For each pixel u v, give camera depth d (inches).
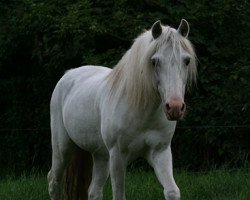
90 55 466.3
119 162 244.2
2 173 545.0
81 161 295.9
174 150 466.9
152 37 228.1
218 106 441.1
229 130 438.0
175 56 216.2
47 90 561.6
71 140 292.4
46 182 374.6
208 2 473.4
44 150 557.6
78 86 285.6
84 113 268.5
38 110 559.2
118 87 243.6
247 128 434.9
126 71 239.9
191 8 463.5
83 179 296.4
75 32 460.4
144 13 471.8
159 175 235.0
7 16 549.3
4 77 591.5
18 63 581.3
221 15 462.6
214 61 466.3
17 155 565.0
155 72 222.4
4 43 540.4
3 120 585.6
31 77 571.8
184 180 355.6
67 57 503.5
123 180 245.9
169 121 236.5
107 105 247.3
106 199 327.0
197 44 474.0
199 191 331.9
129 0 485.4
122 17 461.7
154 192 330.0
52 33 513.3
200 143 458.0
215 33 479.8
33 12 484.4
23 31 523.5
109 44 495.5
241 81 442.0
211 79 454.0
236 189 330.3
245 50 475.8
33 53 528.7
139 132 237.5
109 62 460.8
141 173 404.5
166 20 473.7
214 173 369.1
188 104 454.0
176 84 213.6
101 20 470.3
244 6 470.6
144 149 242.7
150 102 230.7
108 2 477.4
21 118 575.8
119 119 239.5
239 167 424.2
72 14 460.8
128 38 465.4
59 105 297.7
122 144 241.4
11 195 348.2
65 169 299.3
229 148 439.2
